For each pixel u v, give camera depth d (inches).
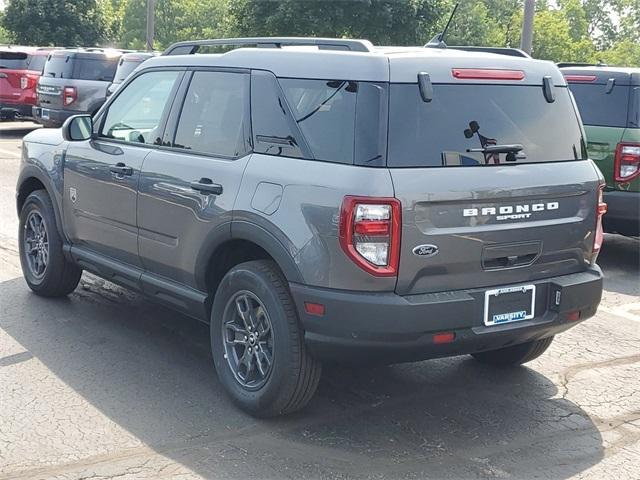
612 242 400.2
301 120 172.7
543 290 177.5
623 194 326.3
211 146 193.5
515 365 220.4
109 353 217.6
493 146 170.7
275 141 177.2
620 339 248.2
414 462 163.6
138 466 157.3
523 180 171.9
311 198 163.0
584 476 160.9
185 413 182.1
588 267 188.9
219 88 196.1
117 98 229.8
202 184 188.2
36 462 157.5
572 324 183.3
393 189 156.4
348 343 160.9
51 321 241.6
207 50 247.3
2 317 243.9
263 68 185.5
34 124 913.5
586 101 338.3
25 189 268.7
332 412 186.1
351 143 161.8
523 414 189.5
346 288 158.9
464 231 163.3
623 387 208.2
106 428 173.3
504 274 171.3
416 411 188.7
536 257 175.9
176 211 197.0
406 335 158.7
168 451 164.1
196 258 191.9
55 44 1708.9
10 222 382.3
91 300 263.7
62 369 205.2
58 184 245.3
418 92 164.9
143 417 179.2
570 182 180.4
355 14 1164.5
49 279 256.2
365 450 167.9
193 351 221.6
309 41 186.9
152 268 211.6
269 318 173.0
